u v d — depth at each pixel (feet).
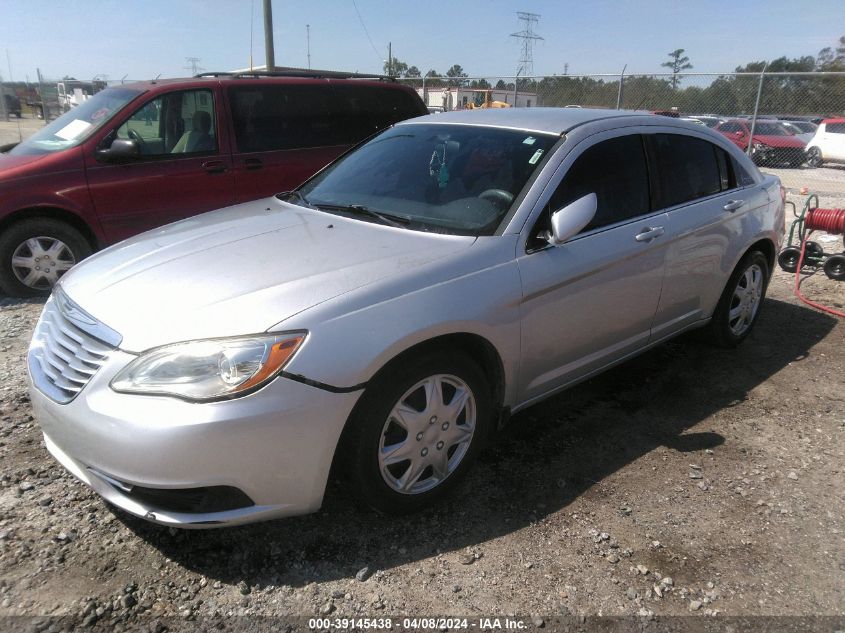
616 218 11.29
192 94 19.72
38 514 8.97
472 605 7.64
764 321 17.75
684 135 13.28
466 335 9.01
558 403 12.75
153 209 19.26
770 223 15.15
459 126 12.37
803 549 8.73
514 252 9.57
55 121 20.99
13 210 17.48
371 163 12.48
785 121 59.21
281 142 21.21
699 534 8.97
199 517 7.54
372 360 7.82
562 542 8.73
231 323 7.58
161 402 7.22
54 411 7.96
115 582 7.82
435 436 8.93
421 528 8.94
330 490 9.69
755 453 11.09
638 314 11.92
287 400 7.41
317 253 9.16
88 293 8.79
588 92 48.83
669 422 12.10
